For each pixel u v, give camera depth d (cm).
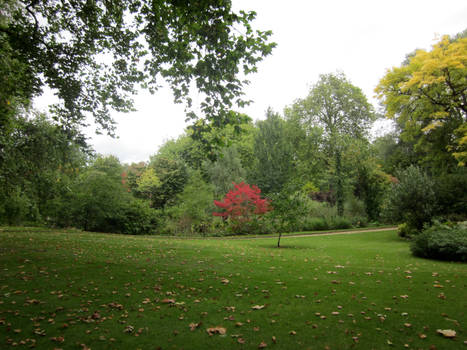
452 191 1708
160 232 2098
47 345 337
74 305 466
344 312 444
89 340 350
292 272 702
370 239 1670
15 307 449
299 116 3155
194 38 665
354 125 3028
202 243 1314
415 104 2144
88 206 1908
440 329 380
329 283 603
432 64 1747
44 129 1488
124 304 477
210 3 576
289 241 1591
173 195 3130
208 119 707
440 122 1984
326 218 2558
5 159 1351
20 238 1149
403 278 644
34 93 964
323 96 3042
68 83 927
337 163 2912
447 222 1398
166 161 3350
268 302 492
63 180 1720
